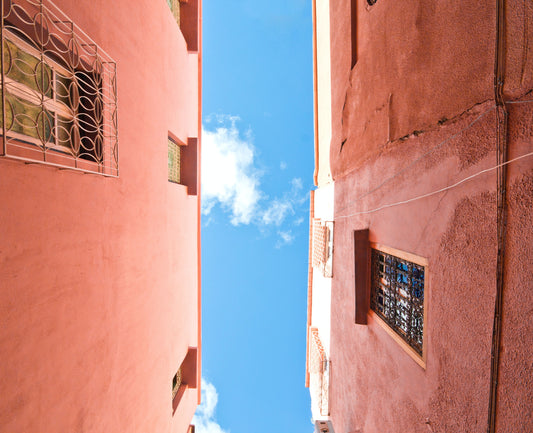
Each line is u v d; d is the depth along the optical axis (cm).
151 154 445
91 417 281
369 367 400
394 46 335
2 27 171
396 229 330
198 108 769
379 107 379
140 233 402
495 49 179
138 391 393
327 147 705
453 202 228
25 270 202
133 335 379
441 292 242
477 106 200
